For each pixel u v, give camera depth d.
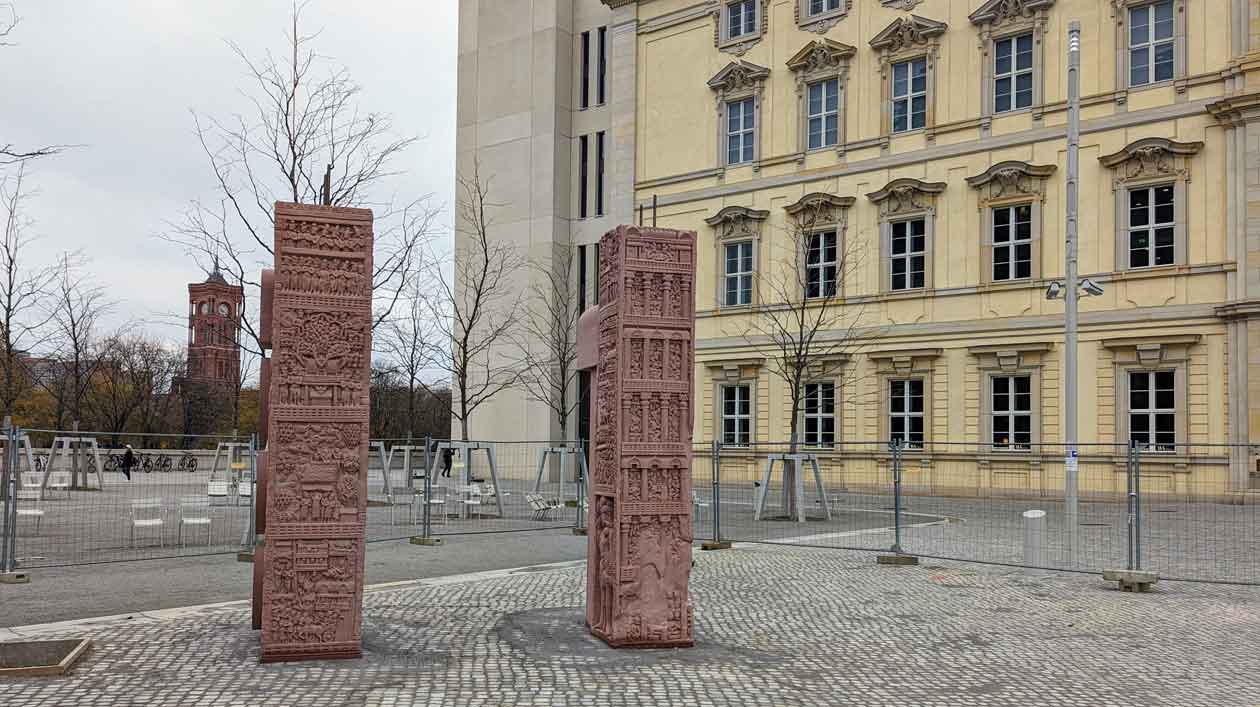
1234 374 25.78
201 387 56.94
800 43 35.19
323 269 7.92
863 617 9.85
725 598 10.98
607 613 8.48
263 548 8.69
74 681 6.91
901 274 32.53
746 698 6.75
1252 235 25.70
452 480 25.55
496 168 44.97
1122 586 11.71
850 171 33.59
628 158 39.72
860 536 17.80
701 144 37.72
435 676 7.21
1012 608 10.42
